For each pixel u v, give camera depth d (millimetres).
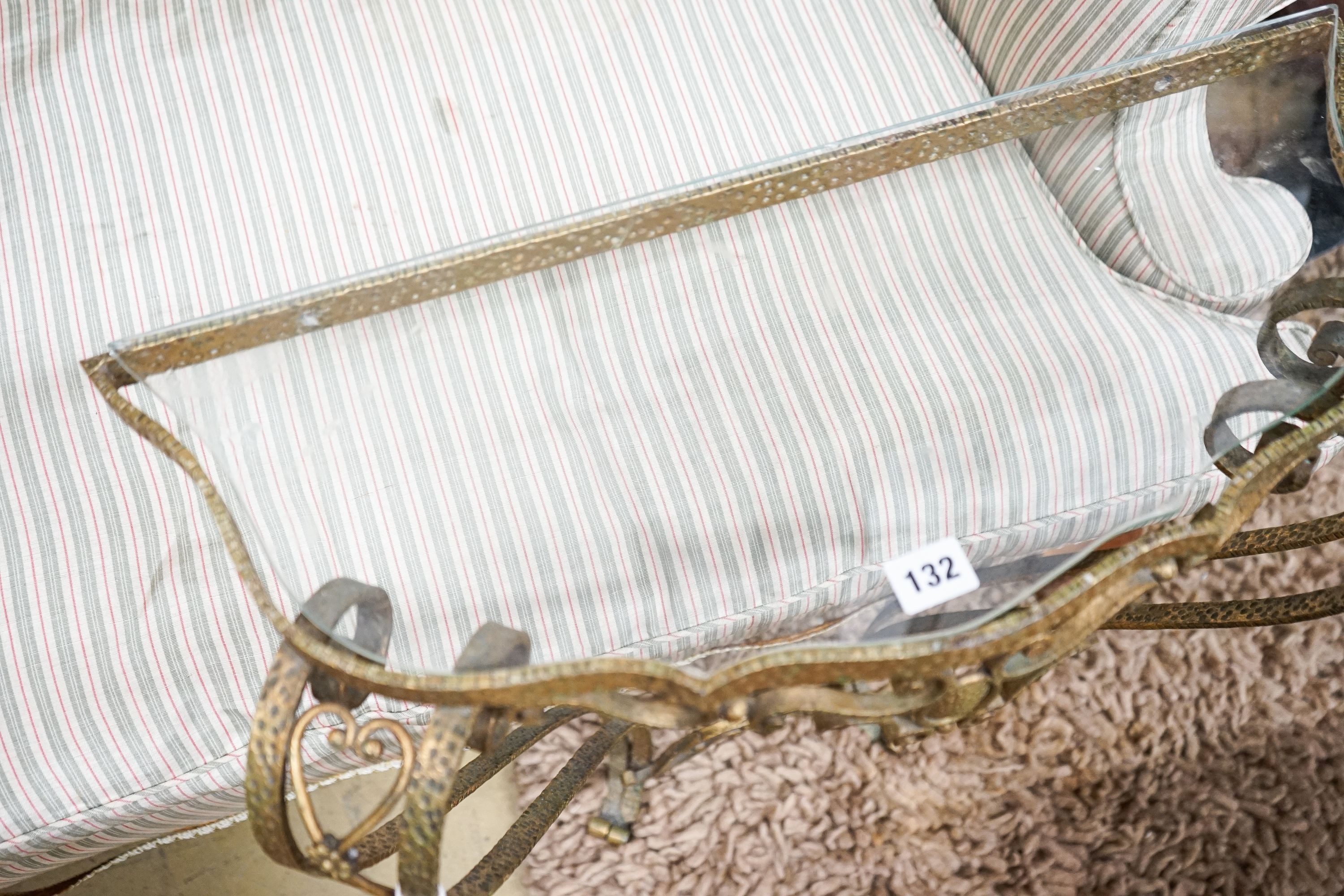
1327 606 720
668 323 919
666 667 566
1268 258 853
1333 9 810
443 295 847
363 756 595
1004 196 953
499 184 969
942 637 570
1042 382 884
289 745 597
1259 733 1213
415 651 800
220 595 877
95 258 944
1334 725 1219
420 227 958
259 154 973
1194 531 583
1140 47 845
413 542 818
